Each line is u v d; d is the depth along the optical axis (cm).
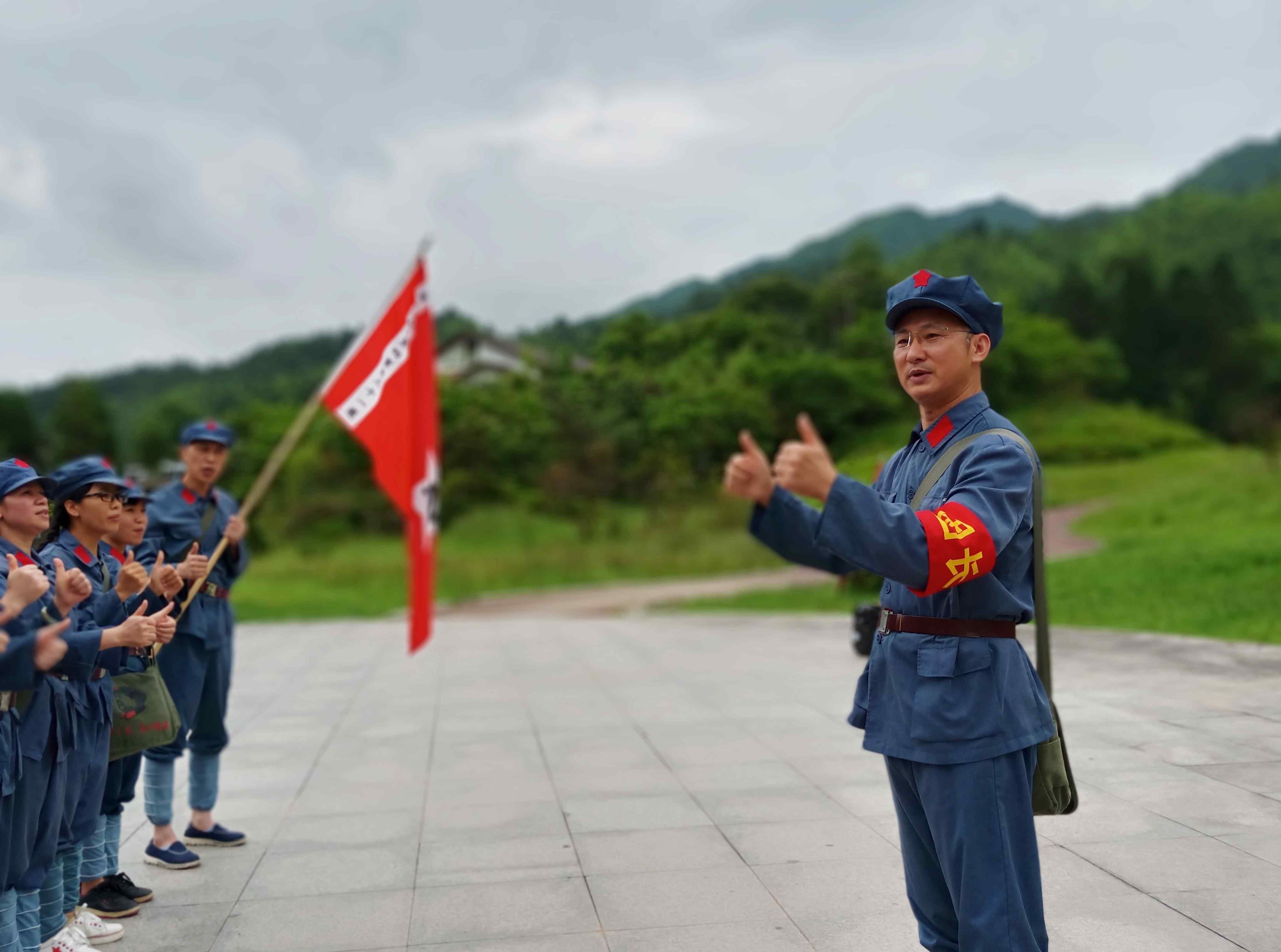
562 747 689
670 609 1825
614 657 1115
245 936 392
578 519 3994
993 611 273
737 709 791
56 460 9188
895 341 300
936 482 280
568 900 417
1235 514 2544
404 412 687
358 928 396
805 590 1917
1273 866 414
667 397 4959
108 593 383
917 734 271
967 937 262
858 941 368
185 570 451
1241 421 6888
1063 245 15512
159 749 473
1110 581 1385
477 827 520
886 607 293
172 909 420
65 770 344
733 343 6656
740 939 373
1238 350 8338
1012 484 268
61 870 363
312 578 2788
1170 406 8375
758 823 507
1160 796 503
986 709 268
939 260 13138
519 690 919
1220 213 14950
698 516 3628
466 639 1341
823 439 5500
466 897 425
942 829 270
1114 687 748
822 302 7706
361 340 673
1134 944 350
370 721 799
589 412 4784
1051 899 390
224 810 564
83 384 9344
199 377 18462
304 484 4325
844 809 526
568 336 11462
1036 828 464
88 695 364
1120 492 4359
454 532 4072
